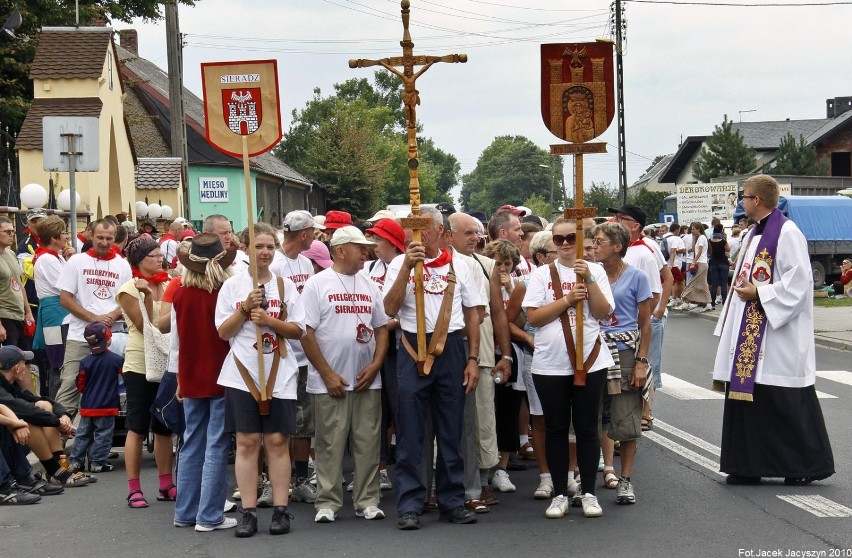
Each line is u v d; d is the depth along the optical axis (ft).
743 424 28.32
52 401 30.91
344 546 23.07
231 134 26.27
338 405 25.59
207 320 24.95
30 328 39.19
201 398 25.07
